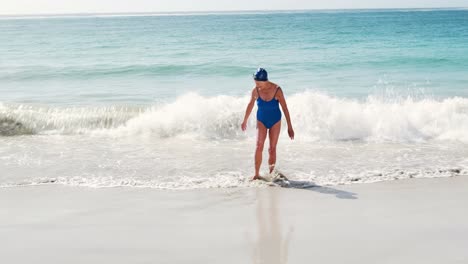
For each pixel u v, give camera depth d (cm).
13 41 4850
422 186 647
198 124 1044
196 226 502
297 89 1714
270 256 423
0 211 553
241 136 1026
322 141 963
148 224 509
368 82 1877
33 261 415
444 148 888
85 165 778
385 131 997
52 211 553
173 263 410
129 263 410
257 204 579
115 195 618
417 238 459
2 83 1948
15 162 798
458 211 541
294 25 9038
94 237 471
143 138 1011
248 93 1659
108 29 8225
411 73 2139
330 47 3716
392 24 8725
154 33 6438
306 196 609
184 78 2064
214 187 654
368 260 411
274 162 707
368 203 576
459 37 4694
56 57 3052
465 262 403
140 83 1927
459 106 1107
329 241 456
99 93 1659
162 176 712
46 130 1072
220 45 4041
